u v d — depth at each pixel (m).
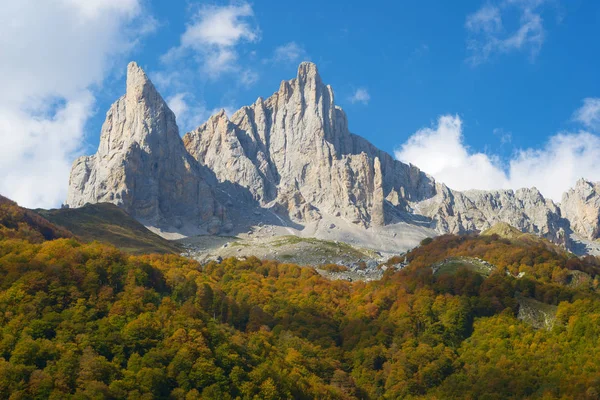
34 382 181.50
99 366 191.38
